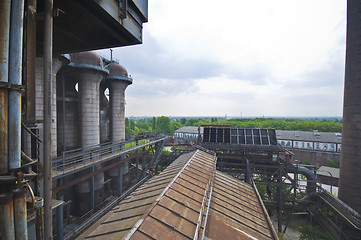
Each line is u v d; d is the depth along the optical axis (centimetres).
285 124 12356
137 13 795
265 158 2686
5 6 328
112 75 3027
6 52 328
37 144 464
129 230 702
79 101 2395
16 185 340
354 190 2134
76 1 570
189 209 938
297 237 2317
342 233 1820
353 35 2162
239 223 1038
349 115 2200
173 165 1912
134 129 11506
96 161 1720
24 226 350
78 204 2350
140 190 1305
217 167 2788
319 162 5544
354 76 2152
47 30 388
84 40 841
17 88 339
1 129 322
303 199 2408
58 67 1820
